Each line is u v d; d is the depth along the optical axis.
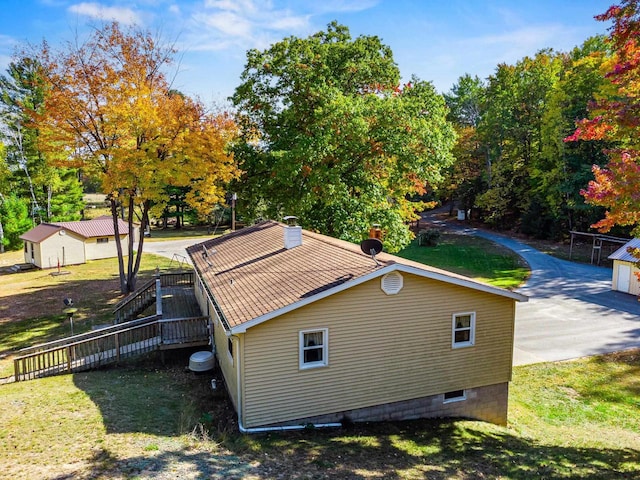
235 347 11.44
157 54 24.44
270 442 10.23
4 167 45.22
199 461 8.66
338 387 11.67
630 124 10.16
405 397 12.42
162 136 22.78
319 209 26.48
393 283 11.82
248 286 13.10
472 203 57.25
